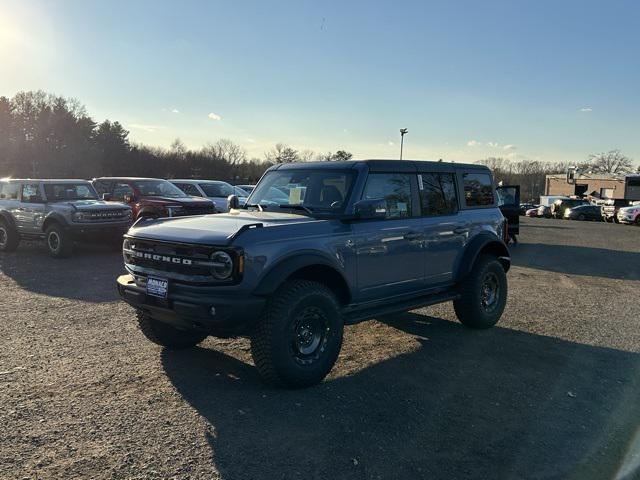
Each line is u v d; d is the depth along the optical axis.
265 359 4.27
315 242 4.60
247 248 4.11
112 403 4.14
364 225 5.10
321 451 3.47
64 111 81.38
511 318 7.37
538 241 20.69
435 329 6.65
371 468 3.28
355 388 4.59
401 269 5.51
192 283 4.20
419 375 4.96
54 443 3.48
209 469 3.21
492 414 4.12
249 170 85.06
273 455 3.40
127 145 84.50
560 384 4.79
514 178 100.00
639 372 5.16
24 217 12.50
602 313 7.83
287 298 4.31
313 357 4.57
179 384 4.57
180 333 5.38
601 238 22.75
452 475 3.22
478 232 6.60
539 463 3.38
